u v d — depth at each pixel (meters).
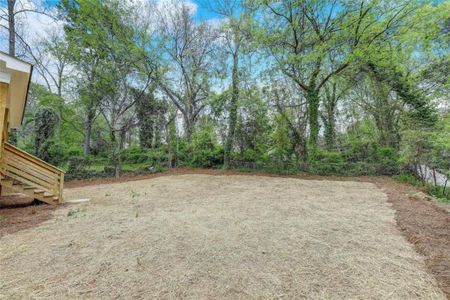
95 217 4.89
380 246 3.31
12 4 11.59
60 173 6.37
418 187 8.91
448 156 9.07
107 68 12.62
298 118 13.22
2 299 2.15
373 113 15.12
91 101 13.20
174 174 12.85
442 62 11.65
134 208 5.73
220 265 2.79
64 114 15.30
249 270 2.67
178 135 15.77
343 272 2.62
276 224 4.36
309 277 2.52
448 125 8.59
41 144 11.32
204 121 15.72
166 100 15.15
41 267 2.74
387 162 11.61
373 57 10.94
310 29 12.84
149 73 13.06
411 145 9.77
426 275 2.51
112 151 13.35
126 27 12.56
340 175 11.77
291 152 13.11
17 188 5.68
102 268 2.71
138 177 12.20
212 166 14.93
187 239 3.60
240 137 14.21
